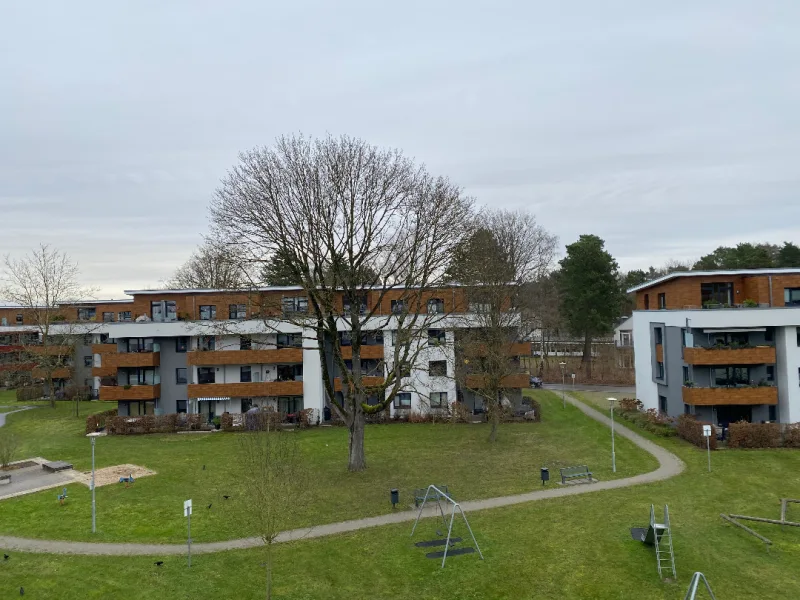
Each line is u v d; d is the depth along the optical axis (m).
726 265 69.56
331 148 32.38
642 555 21.17
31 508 27.42
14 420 53.97
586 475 30.95
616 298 73.44
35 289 63.78
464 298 45.50
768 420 39.78
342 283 33.22
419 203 33.78
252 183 32.25
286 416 49.59
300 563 21.31
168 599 18.67
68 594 18.92
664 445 37.84
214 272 69.19
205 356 49.81
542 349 75.38
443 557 21.22
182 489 30.41
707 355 39.06
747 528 23.20
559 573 20.06
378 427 47.81
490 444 40.25
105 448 41.00
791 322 38.31
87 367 69.19
